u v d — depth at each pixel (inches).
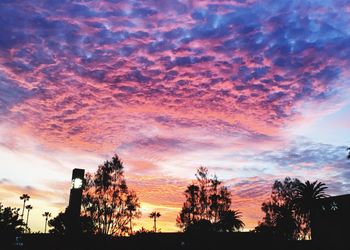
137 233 1531.7
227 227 2358.5
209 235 2031.3
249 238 2021.4
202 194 2410.2
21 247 1127.6
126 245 1429.6
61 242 984.9
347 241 1749.5
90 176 1713.8
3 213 1108.5
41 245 1119.0
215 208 2384.4
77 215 907.4
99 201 1681.8
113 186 1717.5
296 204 2230.6
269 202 2741.1
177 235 1963.6
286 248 1942.7
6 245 1091.3
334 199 1891.0
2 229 1079.6
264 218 2684.5
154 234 1581.0
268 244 1987.0
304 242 1931.6
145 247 1493.6
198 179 2448.3
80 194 874.8
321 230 1884.8
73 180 864.3
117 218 1670.8
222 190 2432.3
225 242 2018.9
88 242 1168.8
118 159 1765.5
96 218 1626.5
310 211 2016.5
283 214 2455.7
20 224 1128.8
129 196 1711.4
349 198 1824.6
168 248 1891.0
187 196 2427.4
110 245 1371.8
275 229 2314.2
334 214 1859.0
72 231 954.7
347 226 1777.8
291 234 2348.7
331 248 1803.6
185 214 2393.0
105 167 1732.3
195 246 1959.9
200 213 2384.4
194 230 2030.0
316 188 2149.4
